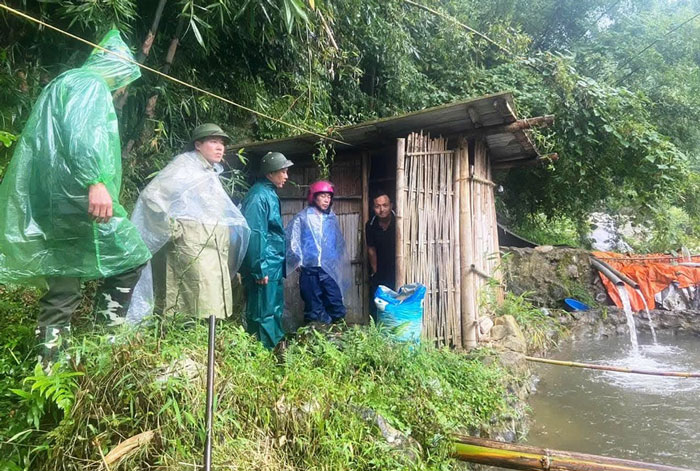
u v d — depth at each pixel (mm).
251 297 3824
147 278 2979
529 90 7793
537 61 7820
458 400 3324
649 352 6137
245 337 2840
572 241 11758
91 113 2229
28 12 3439
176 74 4438
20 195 2230
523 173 9625
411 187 4473
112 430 1943
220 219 3148
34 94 3363
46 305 2357
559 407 4199
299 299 5156
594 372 5199
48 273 2305
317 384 2641
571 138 7715
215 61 5105
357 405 2686
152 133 4230
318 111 5797
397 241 4355
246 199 3850
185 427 1983
